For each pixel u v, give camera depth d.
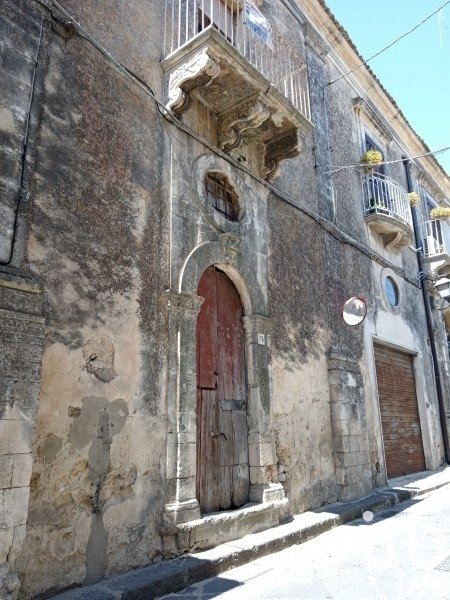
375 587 4.11
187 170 5.84
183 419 4.95
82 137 4.68
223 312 6.14
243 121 6.30
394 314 11.18
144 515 4.42
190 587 4.15
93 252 4.52
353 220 10.30
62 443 3.92
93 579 3.90
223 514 5.13
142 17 5.84
